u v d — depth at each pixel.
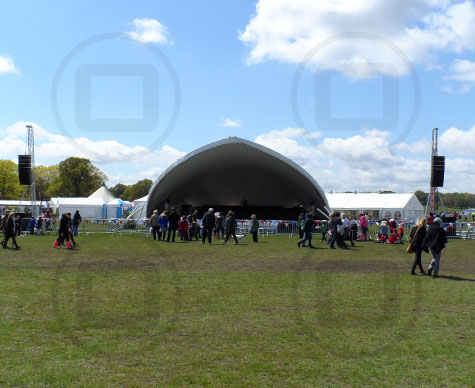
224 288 8.64
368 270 11.34
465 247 18.83
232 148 30.42
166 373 4.32
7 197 69.12
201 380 4.16
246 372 4.36
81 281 9.30
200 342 5.27
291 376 4.27
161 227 20.61
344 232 18.83
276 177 41.25
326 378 4.23
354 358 4.76
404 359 4.74
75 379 4.14
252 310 6.82
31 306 6.97
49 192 68.69
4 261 12.66
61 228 16.58
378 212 48.44
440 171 26.73
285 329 5.81
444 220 26.67
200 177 41.69
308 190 36.44
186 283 9.17
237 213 41.97
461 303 7.39
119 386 4.00
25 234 24.67
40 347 5.03
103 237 22.97
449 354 4.90
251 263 12.61
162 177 28.95
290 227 28.25
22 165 28.27
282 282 9.36
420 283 9.38
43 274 10.24
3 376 4.19
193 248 17.16
